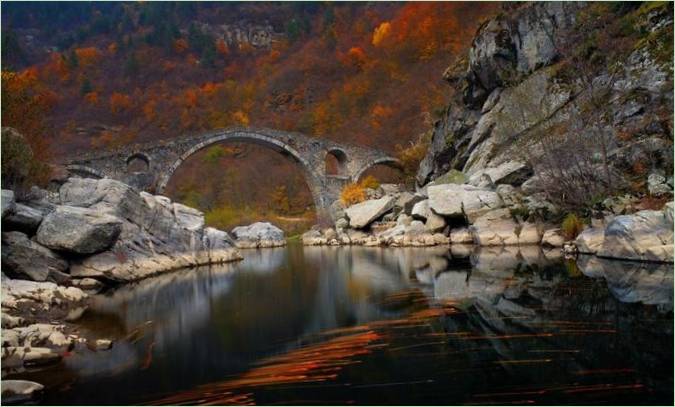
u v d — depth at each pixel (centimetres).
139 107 10412
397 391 623
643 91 2303
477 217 2698
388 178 6769
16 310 1108
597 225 1920
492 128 3656
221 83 11388
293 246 4131
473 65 3978
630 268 1442
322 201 6231
